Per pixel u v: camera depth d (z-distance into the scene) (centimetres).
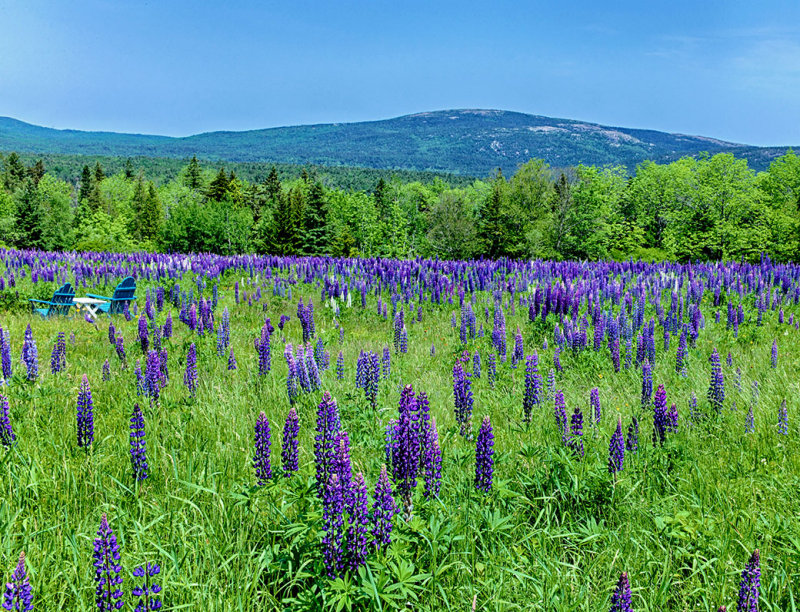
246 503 443
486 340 1334
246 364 1090
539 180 7319
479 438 466
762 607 376
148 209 11331
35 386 812
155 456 556
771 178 6366
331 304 1806
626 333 1232
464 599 367
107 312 1694
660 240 7388
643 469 548
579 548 441
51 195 9575
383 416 714
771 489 526
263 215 10256
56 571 371
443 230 7356
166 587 356
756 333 1310
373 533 365
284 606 363
